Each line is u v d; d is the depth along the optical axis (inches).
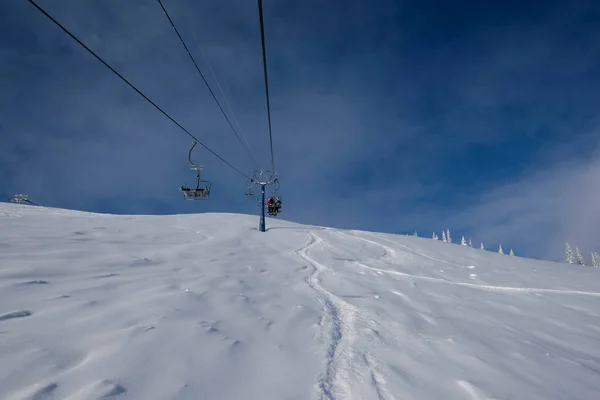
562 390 118.0
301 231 613.6
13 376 84.0
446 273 381.1
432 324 188.5
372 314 198.4
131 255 264.5
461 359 137.3
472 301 258.7
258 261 340.2
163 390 87.9
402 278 328.5
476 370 127.2
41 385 81.5
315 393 100.0
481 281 345.4
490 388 112.6
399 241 618.8
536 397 110.0
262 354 123.3
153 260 263.1
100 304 147.3
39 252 226.4
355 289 267.9
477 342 161.8
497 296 282.8
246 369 109.2
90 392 80.9
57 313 130.0
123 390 84.4
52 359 95.0
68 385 83.4
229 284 227.0
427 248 578.2
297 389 100.7
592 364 149.3
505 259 555.8
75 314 131.6
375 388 106.5
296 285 264.7
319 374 113.5
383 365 125.6
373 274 338.0
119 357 101.4
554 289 324.5
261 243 454.9
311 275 313.6
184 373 98.8
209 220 604.7
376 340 154.2
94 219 429.4
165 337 121.4
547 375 130.0
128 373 93.0
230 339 131.2
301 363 120.3
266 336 143.5
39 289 155.2
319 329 162.9
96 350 104.3
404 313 206.2
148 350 109.2
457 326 189.5
